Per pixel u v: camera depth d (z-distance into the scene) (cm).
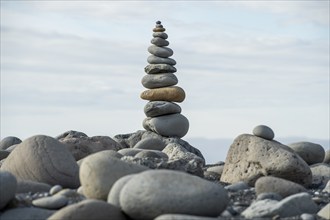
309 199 236
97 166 234
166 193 201
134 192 203
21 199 240
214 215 205
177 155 380
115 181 231
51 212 231
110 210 203
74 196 244
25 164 290
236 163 340
